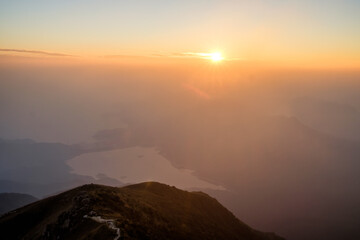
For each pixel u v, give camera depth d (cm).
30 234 5028
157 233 4491
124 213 4762
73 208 4819
